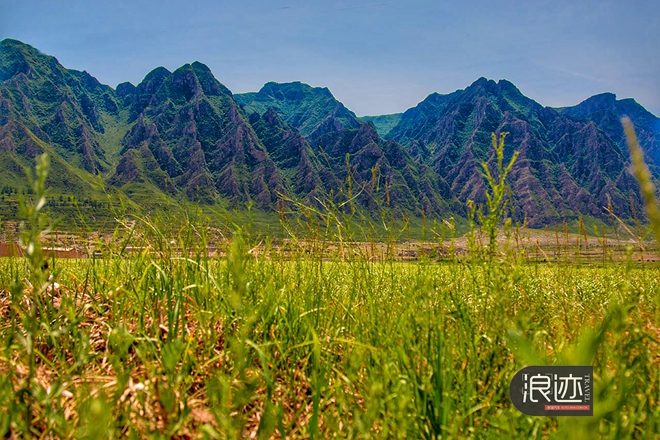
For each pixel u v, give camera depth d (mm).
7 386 2213
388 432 2139
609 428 2025
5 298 3861
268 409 2205
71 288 4395
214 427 2180
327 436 2303
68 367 2752
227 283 3270
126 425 2043
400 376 2314
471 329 2770
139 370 2791
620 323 2070
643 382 2295
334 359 3061
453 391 2406
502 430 2111
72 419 2227
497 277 2492
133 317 3701
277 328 3240
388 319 3242
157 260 4051
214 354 3004
